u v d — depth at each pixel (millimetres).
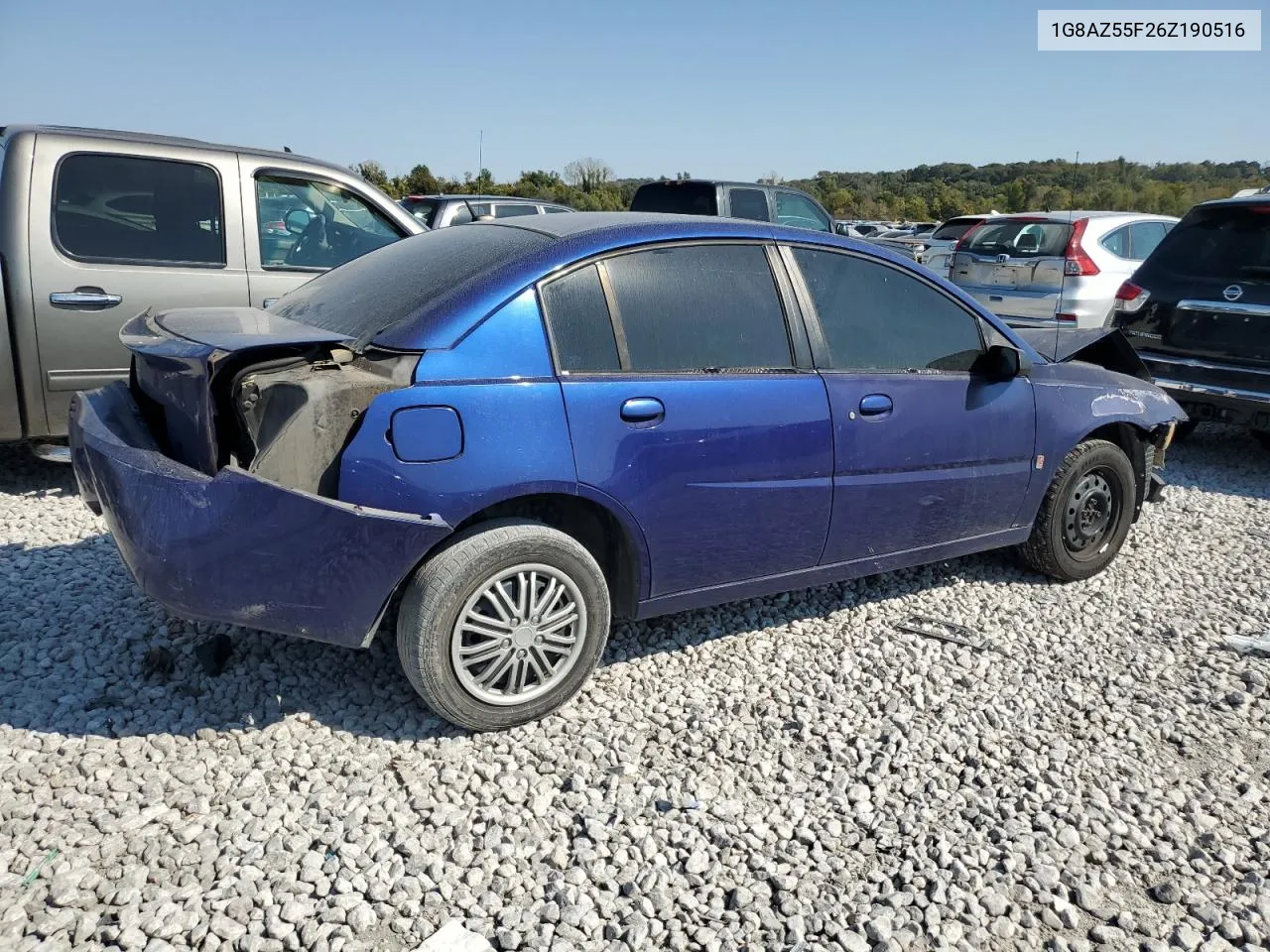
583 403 3053
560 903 2418
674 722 3248
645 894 2469
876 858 2666
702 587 3508
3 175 4859
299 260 5703
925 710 3430
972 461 4066
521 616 3055
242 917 2303
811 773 3027
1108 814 2871
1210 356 6785
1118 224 9453
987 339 4168
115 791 2703
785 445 3477
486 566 2932
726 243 3502
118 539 2857
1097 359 5176
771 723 3279
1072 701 3539
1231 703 3572
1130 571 4883
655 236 3344
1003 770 3090
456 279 3111
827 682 3570
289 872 2455
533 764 2973
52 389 5008
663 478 3225
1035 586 4633
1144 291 7156
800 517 3598
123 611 3748
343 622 2859
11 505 5051
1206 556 5156
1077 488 4535
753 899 2480
